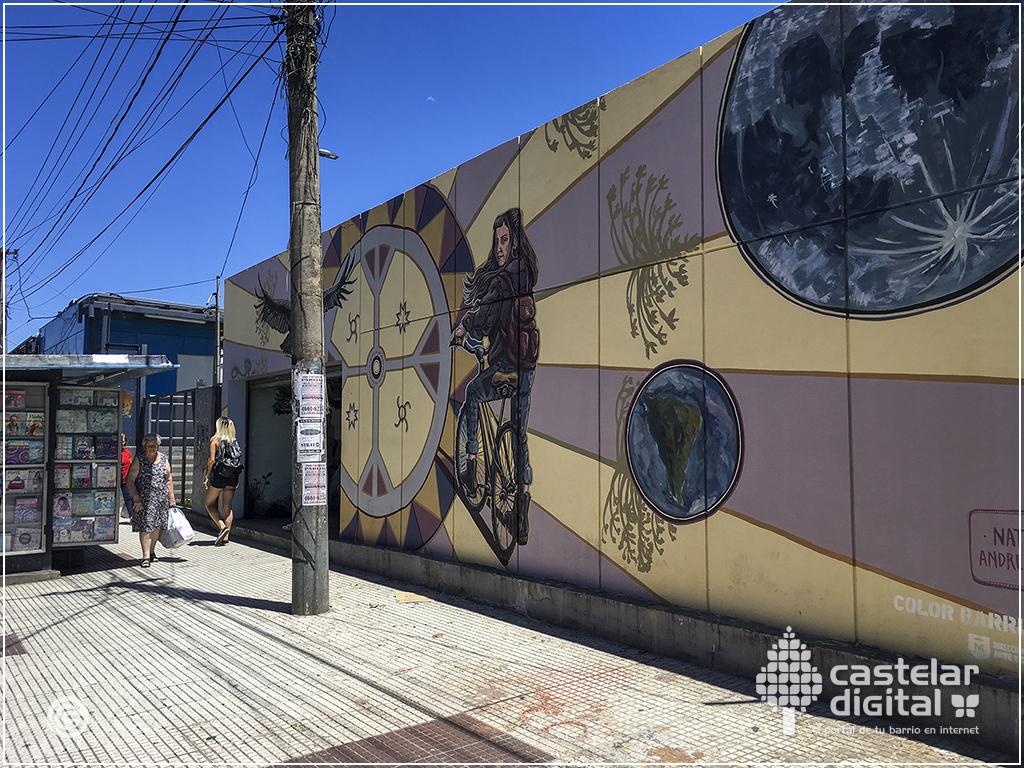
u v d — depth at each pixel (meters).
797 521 4.39
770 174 4.64
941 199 3.81
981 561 3.58
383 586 7.64
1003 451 3.53
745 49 4.83
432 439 7.75
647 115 5.50
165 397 15.65
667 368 5.27
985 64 3.67
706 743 3.53
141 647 5.46
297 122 6.75
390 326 8.54
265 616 6.38
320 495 6.53
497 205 6.97
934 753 3.35
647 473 5.37
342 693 4.37
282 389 13.12
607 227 5.80
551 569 6.19
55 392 8.48
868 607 4.02
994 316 3.59
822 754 3.37
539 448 6.36
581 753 3.45
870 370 4.07
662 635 4.99
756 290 4.70
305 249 6.70
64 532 8.68
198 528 12.95
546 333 6.34
